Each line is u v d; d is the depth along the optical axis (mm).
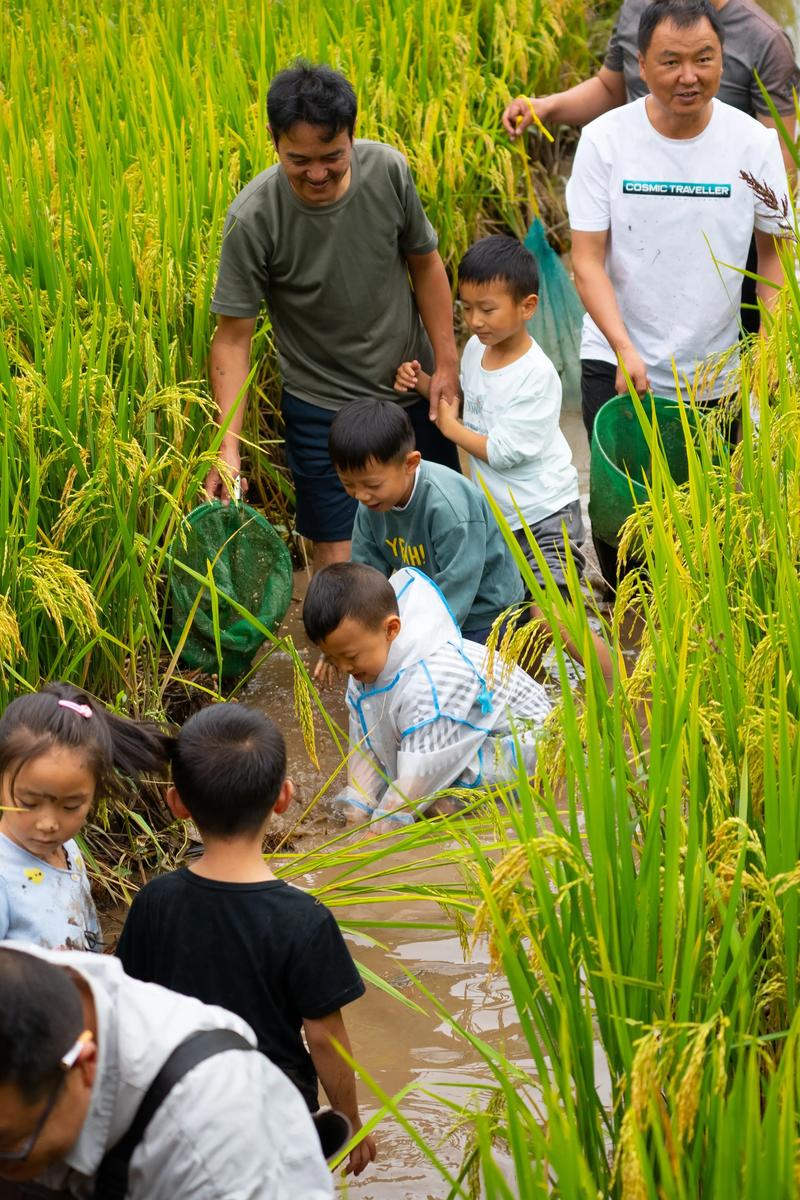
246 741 2719
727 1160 1968
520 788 2559
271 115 4754
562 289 6867
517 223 7746
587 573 5797
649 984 2312
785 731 2568
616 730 2652
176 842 4250
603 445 5312
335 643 4004
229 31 8000
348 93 4719
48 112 7047
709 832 2787
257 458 5926
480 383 5266
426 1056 3305
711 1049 2203
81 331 4898
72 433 4277
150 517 4582
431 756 4113
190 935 2682
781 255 4500
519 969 2309
